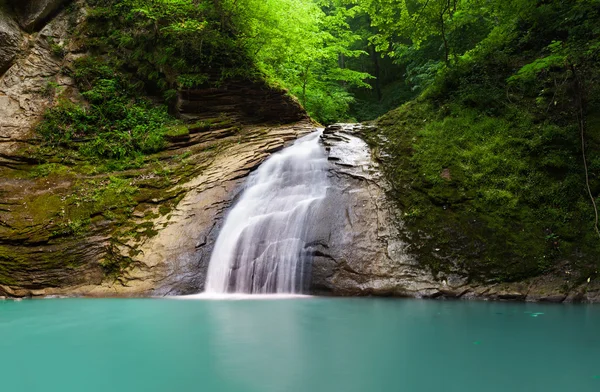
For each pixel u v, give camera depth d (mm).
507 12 9312
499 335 3639
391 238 6539
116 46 12953
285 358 3078
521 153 6883
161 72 12445
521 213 6078
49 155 9867
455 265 5879
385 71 25484
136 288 6691
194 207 8234
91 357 3197
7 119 10430
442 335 3682
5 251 7062
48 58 12109
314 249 6664
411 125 8883
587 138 6520
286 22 13688
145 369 2885
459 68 9359
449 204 6566
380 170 7961
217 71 12367
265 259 6887
